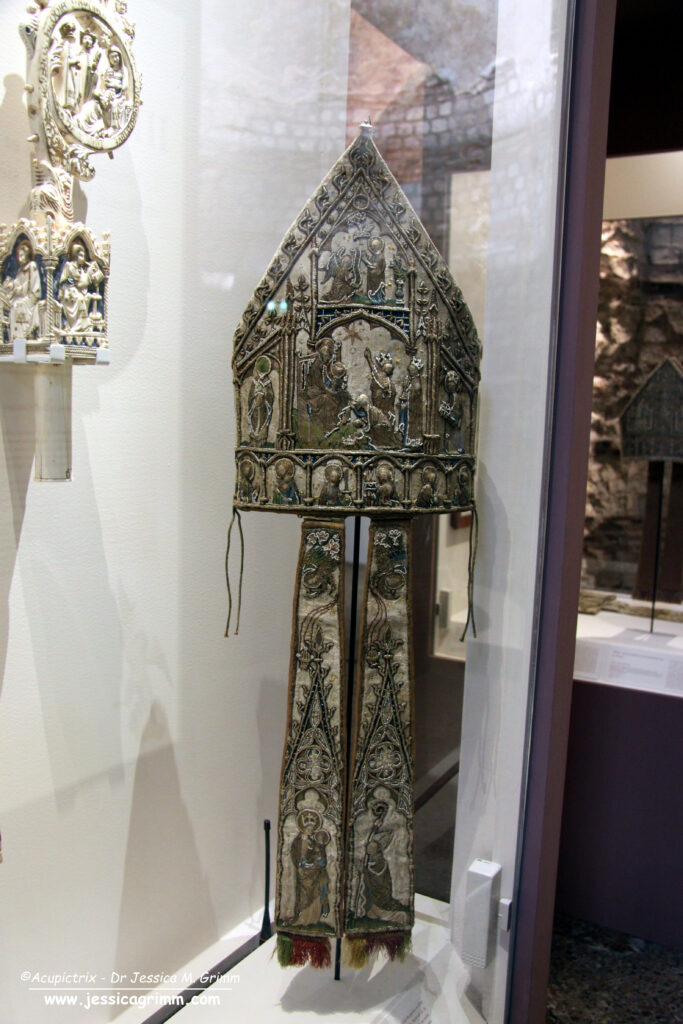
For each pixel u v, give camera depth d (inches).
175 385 58.7
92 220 51.6
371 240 55.2
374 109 65.1
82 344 45.6
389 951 62.8
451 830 76.2
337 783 60.1
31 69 44.4
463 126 67.0
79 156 46.1
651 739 94.0
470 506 62.6
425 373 56.8
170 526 59.9
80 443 53.1
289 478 56.3
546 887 78.6
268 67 60.2
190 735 63.8
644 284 107.1
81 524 53.8
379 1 63.4
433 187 67.2
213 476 62.6
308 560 58.7
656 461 106.0
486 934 75.8
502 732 75.9
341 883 60.7
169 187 55.9
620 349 109.6
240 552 65.7
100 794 57.6
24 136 45.4
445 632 75.0
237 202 60.4
